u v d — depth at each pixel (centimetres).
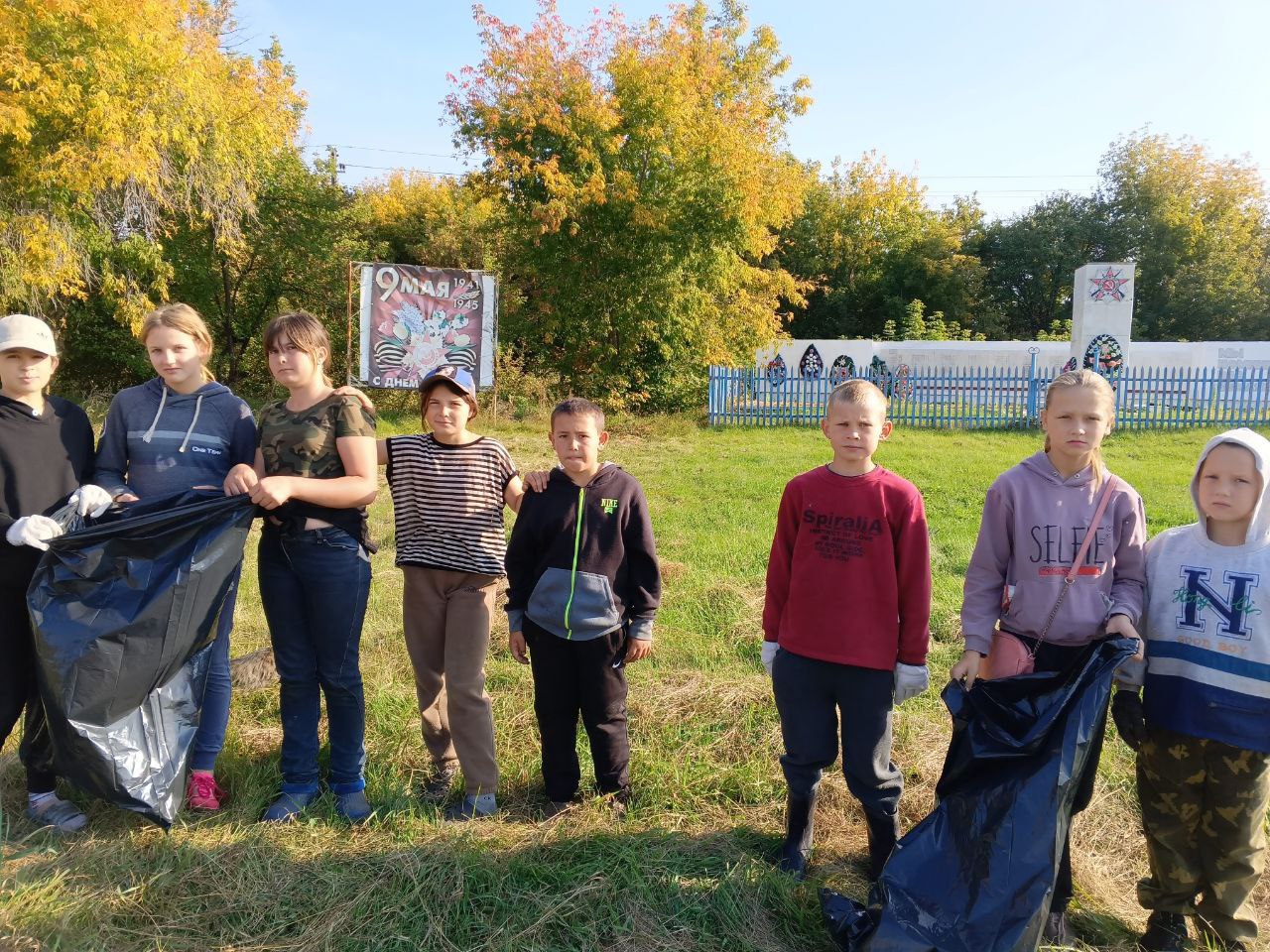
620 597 296
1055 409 245
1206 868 234
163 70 1203
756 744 349
